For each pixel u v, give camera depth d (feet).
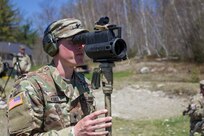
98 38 6.60
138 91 50.01
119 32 6.55
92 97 8.23
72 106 7.75
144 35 127.85
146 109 41.50
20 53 38.47
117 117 36.01
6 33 155.74
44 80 7.59
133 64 88.58
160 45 114.42
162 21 116.26
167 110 41.16
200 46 89.04
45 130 7.49
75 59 7.77
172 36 106.01
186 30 94.48
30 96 7.30
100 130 6.70
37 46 150.92
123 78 67.56
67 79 7.88
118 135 27.84
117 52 6.49
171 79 65.21
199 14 91.86
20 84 7.44
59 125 7.52
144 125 31.91
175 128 30.45
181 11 98.89
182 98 46.62
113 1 140.77
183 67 80.74
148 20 125.80
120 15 138.00
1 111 28.02
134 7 134.10
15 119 7.25
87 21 141.08
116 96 47.24
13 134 7.23
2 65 35.96
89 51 6.73
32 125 7.23
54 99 7.54
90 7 142.61
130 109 41.22
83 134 6.60
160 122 32.94
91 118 6.59
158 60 97.71
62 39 7.70
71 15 145.79
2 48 89.04
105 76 6.61
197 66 82.07
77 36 7.46
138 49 129.39
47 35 7.86
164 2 114.52
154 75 70.59
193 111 20.53
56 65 7.89
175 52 104.22
